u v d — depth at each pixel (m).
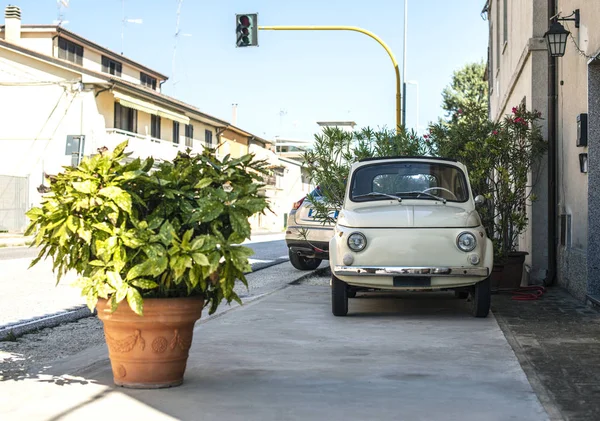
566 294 11.29
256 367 6.18
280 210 73.88
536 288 11.48
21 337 8.28
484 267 8.77
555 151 12.25
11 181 35.19
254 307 10.09
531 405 4.95
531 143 12.20
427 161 10.15
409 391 5.35
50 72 38.44
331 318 9.07
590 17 9.81
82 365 6.39
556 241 12.29
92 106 38.22
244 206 5.43
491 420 4.61
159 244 5.12
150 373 5.38
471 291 9.37
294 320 8.88
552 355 6.65
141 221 5.27
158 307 5.23
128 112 42.12
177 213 5.45
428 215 8.98
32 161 38.50
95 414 4.75
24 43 44.88
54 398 5.16
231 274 5.32
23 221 35.66
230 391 5.34
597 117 9.96
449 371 6.00
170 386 5.44
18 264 18.12
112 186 5.10
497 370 6.04
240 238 5.34
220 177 5.61
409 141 13.04
